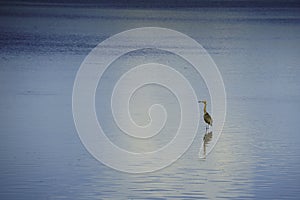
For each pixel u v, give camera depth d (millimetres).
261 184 71250
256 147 85750
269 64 165375
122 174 74250
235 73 149000
